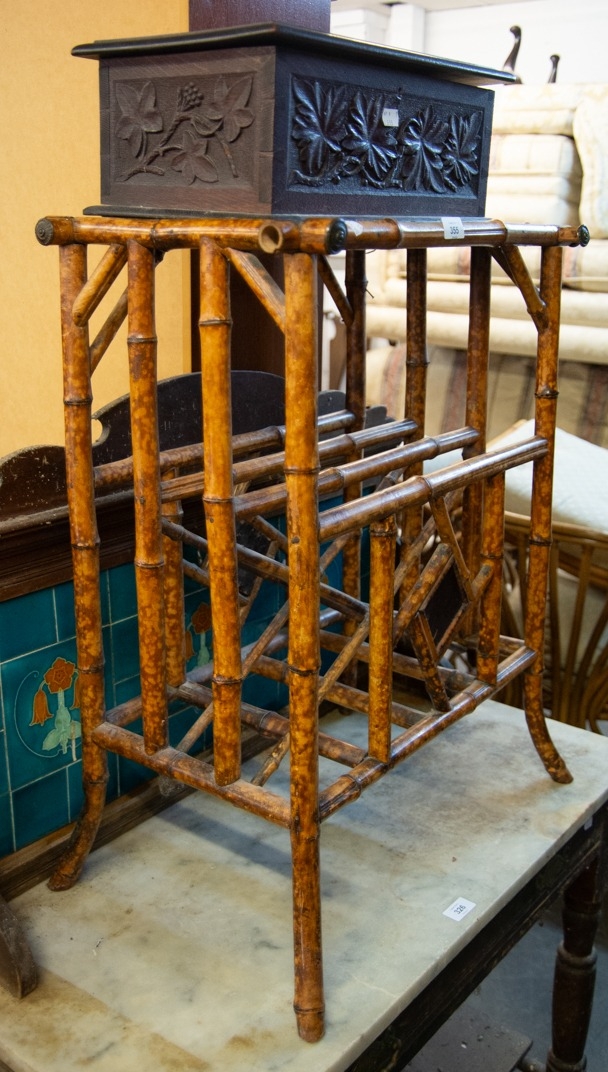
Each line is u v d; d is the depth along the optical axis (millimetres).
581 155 2623
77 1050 1026
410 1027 1175
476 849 1351
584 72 2844
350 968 1133
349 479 1165
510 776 1540
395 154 1119
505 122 2750
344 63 1015
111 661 1350
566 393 2857
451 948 1168
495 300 2803
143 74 1061
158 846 1364
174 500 1225
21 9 1747
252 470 1246
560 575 2209
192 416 1372
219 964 1146
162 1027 1057
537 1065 1833
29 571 1191
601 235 2650
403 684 1817
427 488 1182
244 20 1596
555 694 2088
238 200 1007
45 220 1063
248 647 1395
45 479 1188
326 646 1496
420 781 1520
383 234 988
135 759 1194
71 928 1201
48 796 1298
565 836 1396
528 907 1391
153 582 1127
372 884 1275
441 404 3080
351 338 1462
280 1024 1062
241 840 1378
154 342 1066
